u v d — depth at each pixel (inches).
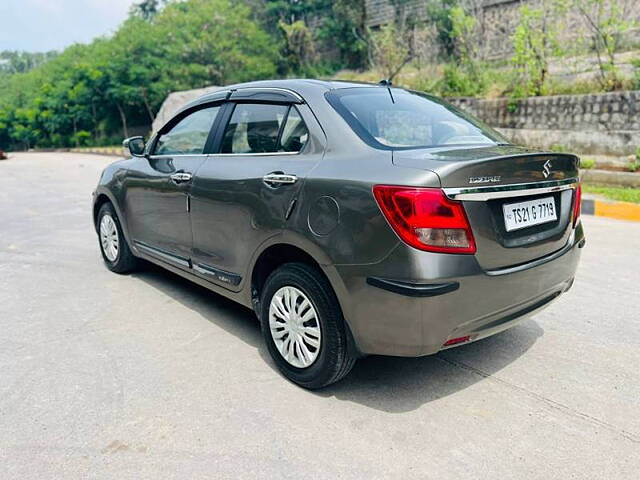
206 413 105.2
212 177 135.6
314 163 111.6
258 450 93.6
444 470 88.3
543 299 114.9
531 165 105.0
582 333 144.3
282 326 118.0
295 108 123.4
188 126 157.6
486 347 136.2
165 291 180.2
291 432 99.0
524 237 105.9
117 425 101.0
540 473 87.7
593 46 538.9
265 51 1322.6
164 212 158.9
